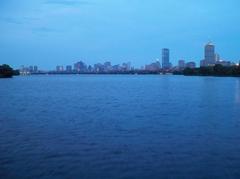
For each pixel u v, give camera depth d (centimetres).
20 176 2677
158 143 3669
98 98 9200
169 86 15362
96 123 4922
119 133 4191
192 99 8744
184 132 4259
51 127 4594
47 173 2742
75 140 3812
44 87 15025
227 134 4138
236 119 5269
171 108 6775
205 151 3350
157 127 4594
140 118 5409
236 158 3120
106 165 2931
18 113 6009
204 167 2878
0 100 8581
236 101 8138
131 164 2953
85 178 2642
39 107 6988
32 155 3212
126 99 8869
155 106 7162
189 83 18300
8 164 2955
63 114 5888
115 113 6028
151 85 16625
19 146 3541
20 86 15912
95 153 3281
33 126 4672
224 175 2694
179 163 2983
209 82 19175
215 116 5609
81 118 5409
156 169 2834
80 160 3061
